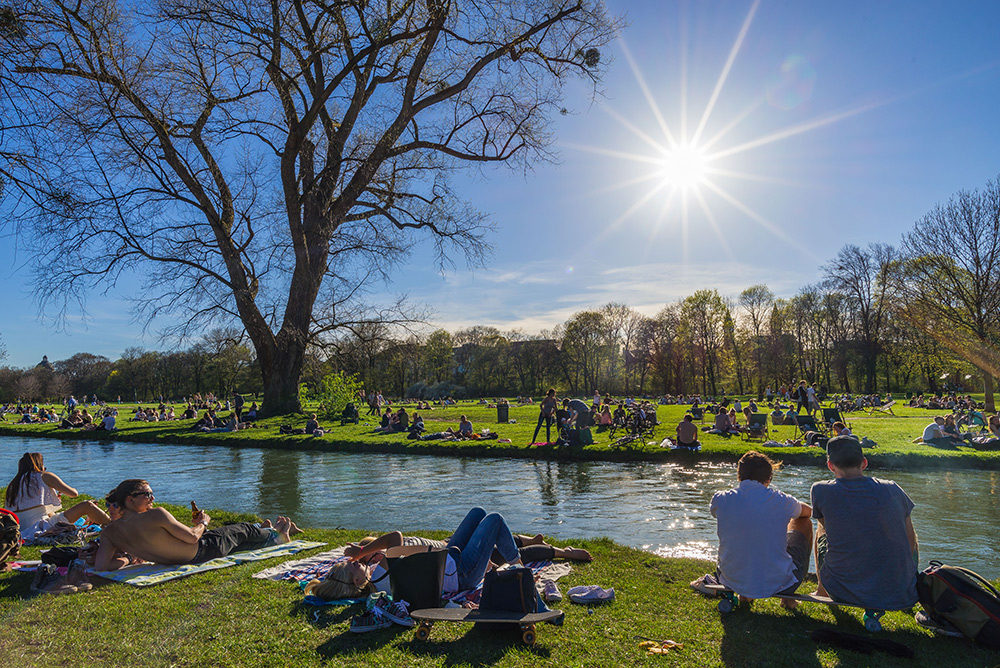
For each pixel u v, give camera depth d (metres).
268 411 31.50
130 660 3.83
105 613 4.66
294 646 4.00
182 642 4.09
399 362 35.25
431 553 4.46
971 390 60.69
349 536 7.54
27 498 7.35
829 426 20.45
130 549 5.83
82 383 119.75
